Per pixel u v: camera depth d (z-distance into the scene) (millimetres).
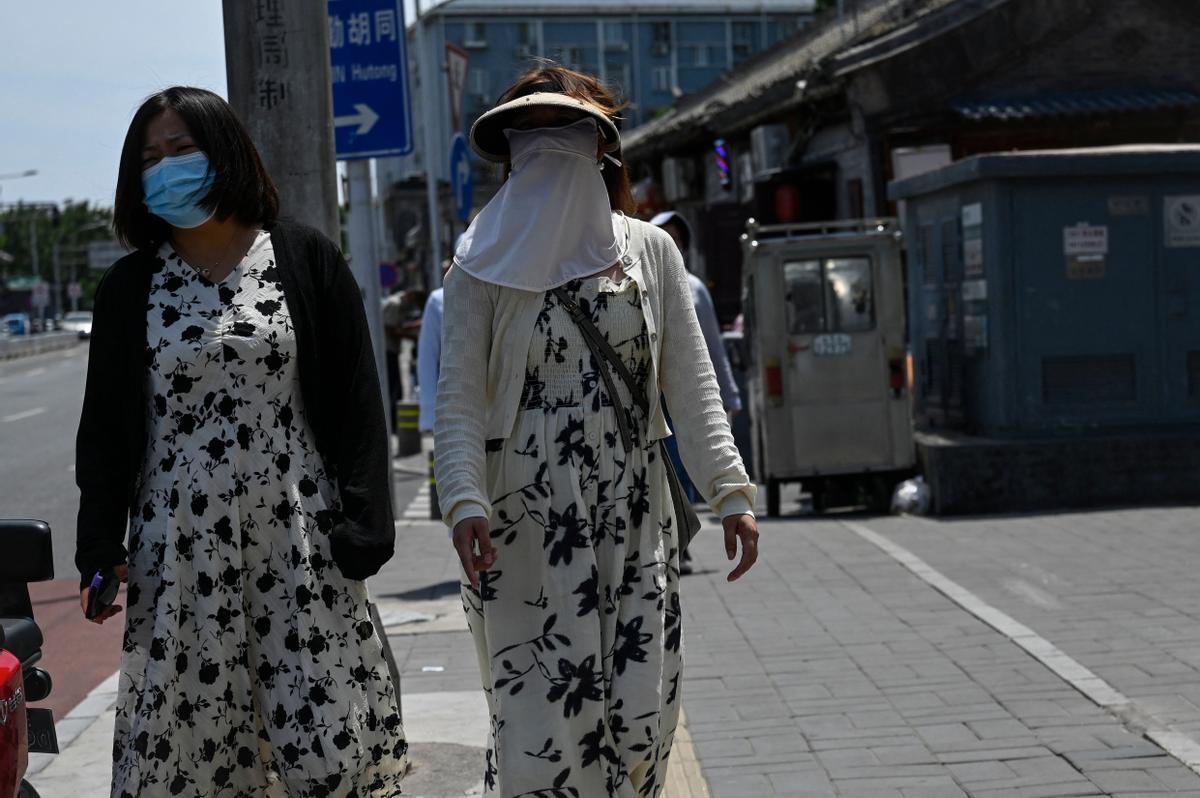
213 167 3361
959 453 11281
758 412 12336
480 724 5766
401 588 9117
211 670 3328
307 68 5305
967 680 6133
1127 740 5195
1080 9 17625
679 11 79188
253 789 3463
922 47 17422
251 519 3387
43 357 69688
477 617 3402
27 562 3602
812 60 20125
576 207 3316
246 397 3391
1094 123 17812
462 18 76188
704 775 5027
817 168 19500
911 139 17766
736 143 23531
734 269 22125
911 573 8648
